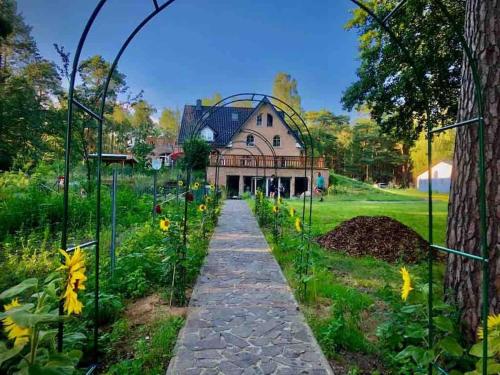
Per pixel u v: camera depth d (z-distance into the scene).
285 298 4.01
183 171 19.84
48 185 10.22
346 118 49.22
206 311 3.58
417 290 2.34
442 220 10.58
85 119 13.17
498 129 2.41
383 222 6.87
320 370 2.46
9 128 19.02
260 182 25.19
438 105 8.48
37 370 1.27
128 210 9.37
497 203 2.35
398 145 44.22
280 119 27.95
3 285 3.45
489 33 2.48
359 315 3.35
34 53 23.98
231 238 8.02
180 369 2.46
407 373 2.21
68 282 1.49
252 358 2.62
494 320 1.57
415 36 7.35
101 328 3.00
